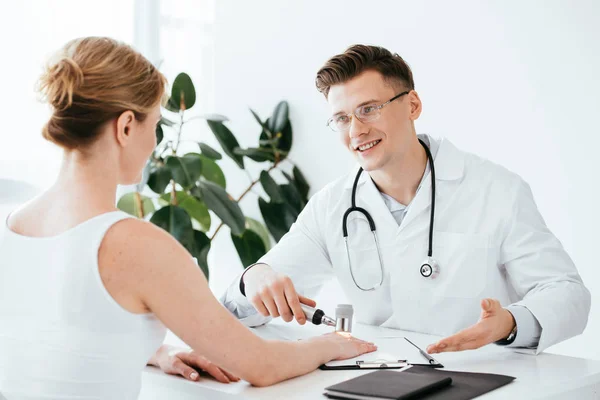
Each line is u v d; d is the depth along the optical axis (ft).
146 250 3.49
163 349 4.42
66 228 3.56
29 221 3.69
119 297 3.50
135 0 11.48
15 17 10.19
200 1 12.46
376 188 6.02
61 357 3.49
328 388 3.58
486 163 5.89
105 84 3.50
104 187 3.64
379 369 4.18
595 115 7.60
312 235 6.31
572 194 7.81
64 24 10.69
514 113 8.25
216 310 3.66
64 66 3.46
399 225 5.96
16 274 3.59
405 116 5.64
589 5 7.60
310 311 4.69
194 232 10.00
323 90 5.77
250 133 11.23
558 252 5.35
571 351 7.87
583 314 4.91
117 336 3.53
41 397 3.52
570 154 7.80
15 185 10.16
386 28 9.43
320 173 10.28
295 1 10.50
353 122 5.51
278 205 10.37
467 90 8.66
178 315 3.56
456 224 5.71
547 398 3.73
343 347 4.40
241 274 5.38
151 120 3.76
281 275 4.96
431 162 5.80
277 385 3.87
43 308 3.52
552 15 7.89
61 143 3.55
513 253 5.48
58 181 3.68
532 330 4.60
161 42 12.02
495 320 4.43
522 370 4.17
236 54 11.42
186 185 9.55
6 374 3.61
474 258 5.62
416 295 5.79
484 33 8.47
